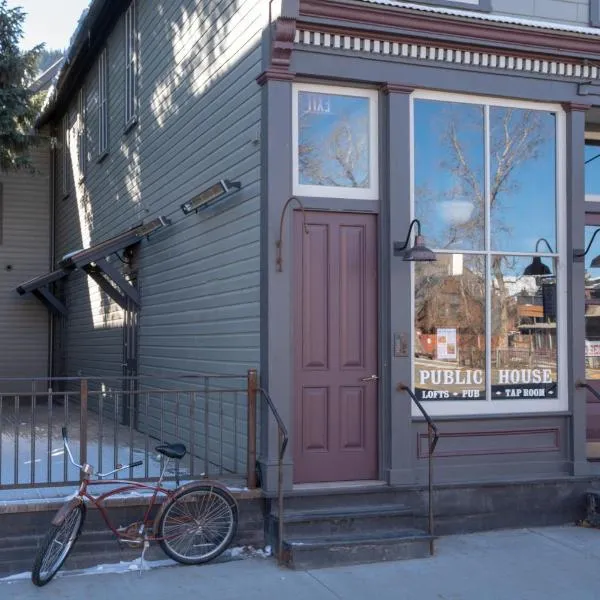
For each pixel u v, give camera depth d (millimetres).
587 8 8289
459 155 7863
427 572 6441
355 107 7590
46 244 18078
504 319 7918
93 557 6523
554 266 8125
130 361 11617
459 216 7840
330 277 7395
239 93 7809
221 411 7352
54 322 17719
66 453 6633
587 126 9117
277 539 6699
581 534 7512
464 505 7508
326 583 6168
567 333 8047
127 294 10906
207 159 8656
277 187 7090
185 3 9508
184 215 9352
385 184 7500
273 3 6988
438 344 7684
